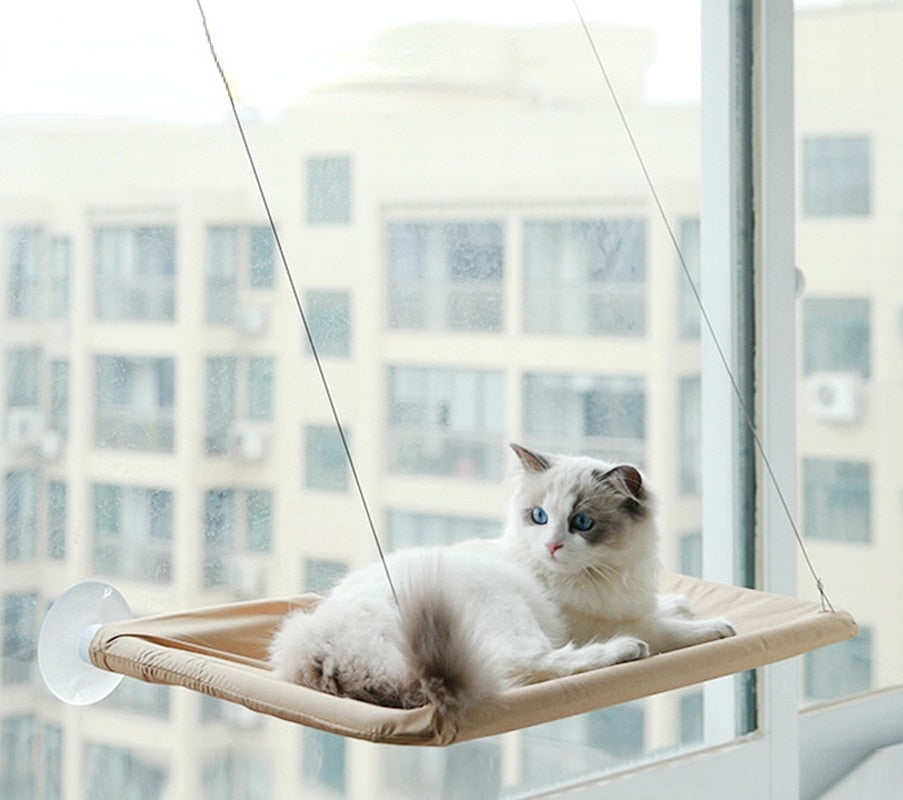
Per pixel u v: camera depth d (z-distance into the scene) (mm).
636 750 1996
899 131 2295
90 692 1573
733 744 1951
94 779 1604
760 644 1366
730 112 2035
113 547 1622
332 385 1787
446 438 1895
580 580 1562
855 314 2256
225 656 1359
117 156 1617
